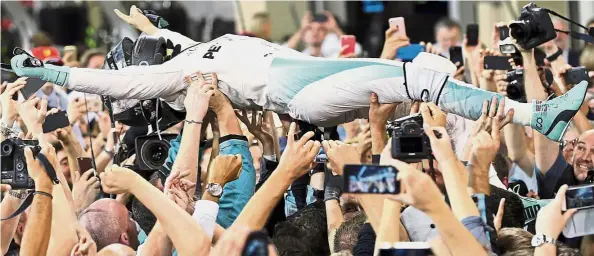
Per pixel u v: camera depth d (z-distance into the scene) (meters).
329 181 7.53
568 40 14.19
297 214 7.73
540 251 5.77
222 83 8.15
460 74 10.91
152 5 16.47
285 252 7.34
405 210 6.54
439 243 5.77
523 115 7.64
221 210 7.60
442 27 13.60
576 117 9.64
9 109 8.05
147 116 8.64
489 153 6.50
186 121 7.75
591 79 10.31
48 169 6.63
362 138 8.59
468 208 5.85
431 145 5.99
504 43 8.98
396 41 10.55
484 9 15.05
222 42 8.36
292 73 8.02
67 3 17.03
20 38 16.80
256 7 15.82
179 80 8.19
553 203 5.83
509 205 6.95
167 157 8.53
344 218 7.51
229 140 7.89
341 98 7.89
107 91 8.11
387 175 5.45
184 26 16.36
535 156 9.05
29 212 6.89
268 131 8.84
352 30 15.41
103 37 16.53
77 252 6.72
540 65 9.91
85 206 8.55
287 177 6.50
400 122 6.86
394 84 7.75
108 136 9.77
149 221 7.69
